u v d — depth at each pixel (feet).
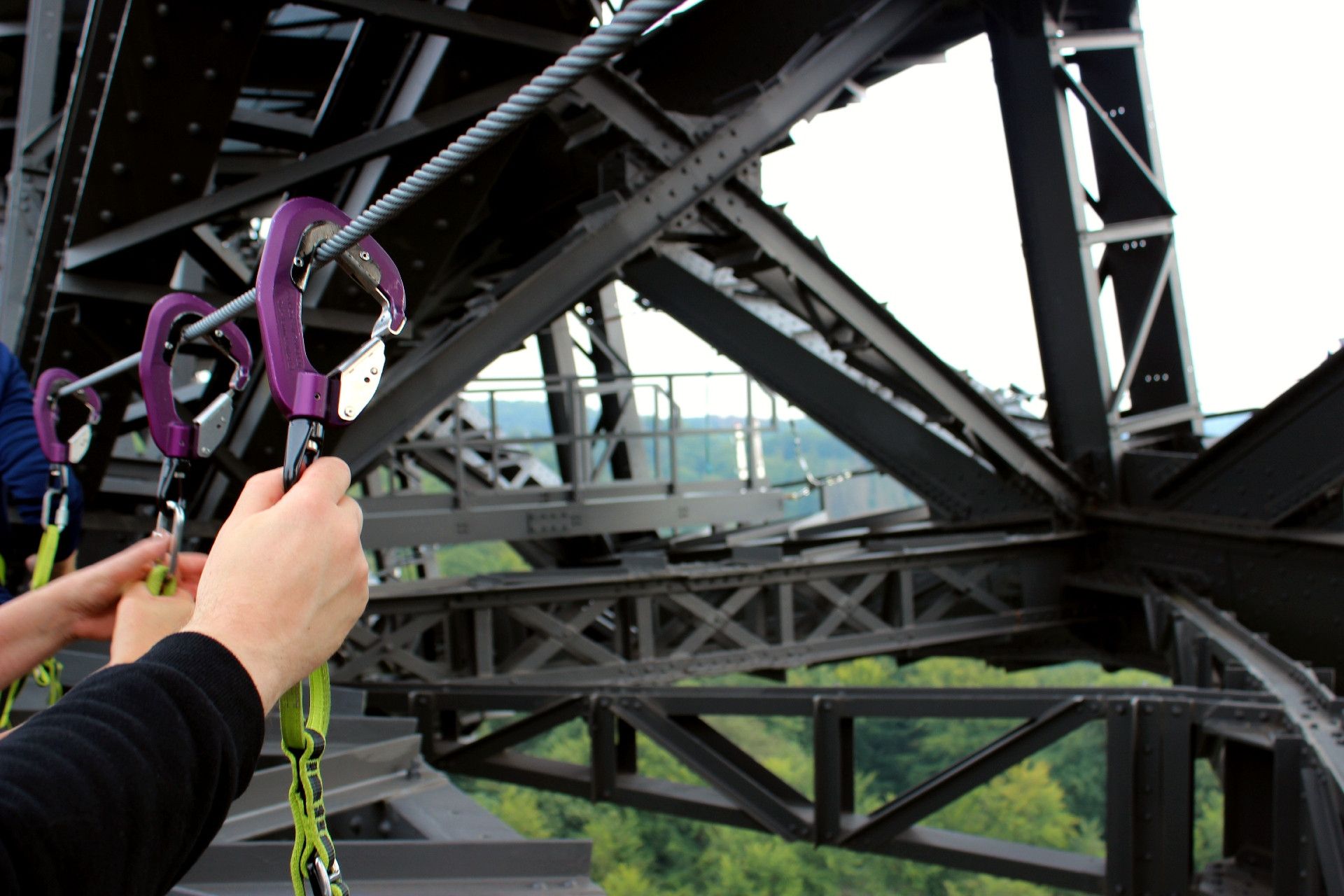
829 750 18.95
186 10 13.32
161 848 1.98
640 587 27.09
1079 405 31.37
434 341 20.58
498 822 11.02
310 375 2.64
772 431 44.37
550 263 20.26
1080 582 31.07
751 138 22.76
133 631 4.13
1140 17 30.96
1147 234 30.58
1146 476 30.17
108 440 17.25
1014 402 45.19
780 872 169.78
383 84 16.57
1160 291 30.50
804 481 45.24
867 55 24.41
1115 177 31.71
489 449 50.65
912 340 28.22
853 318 27.25
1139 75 31.04
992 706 18.02
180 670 2.13
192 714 2.08
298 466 2.61
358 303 15.90
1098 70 32.01
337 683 23.29
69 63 24.61
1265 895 15.21
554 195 26.22
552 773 21.56
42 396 8.13
